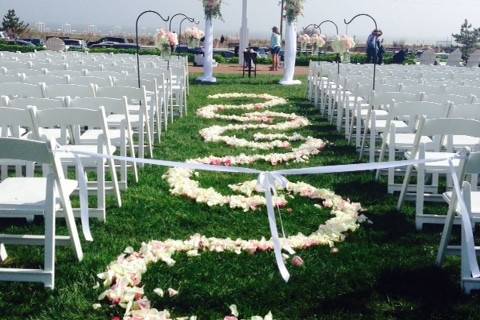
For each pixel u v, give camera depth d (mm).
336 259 4277
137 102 9086
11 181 4125
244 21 27859
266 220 5086
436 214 5348
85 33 69250
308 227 5000
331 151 8086
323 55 30125
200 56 27156
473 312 3531
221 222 5023
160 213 5184
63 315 3393
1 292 3656
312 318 3445
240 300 3629
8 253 4246
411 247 4551
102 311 3445
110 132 6305
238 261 4199
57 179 3662
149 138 7246
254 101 13672
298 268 4098
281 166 7148
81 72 8852
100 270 3926
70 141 6117
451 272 4082
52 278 3645
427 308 3572
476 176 5113
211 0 17500
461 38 58719
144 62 12641
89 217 4945
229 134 9234
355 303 3619
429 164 5090
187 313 3471
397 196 5906
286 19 17922
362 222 5098
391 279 3947
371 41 19938
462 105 5594
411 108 5871
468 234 3660
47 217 3600
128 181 6188
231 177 6473
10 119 4551
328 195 5766
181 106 10984
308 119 11133
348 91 9594
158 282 3811
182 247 4367
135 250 4355
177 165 3912
